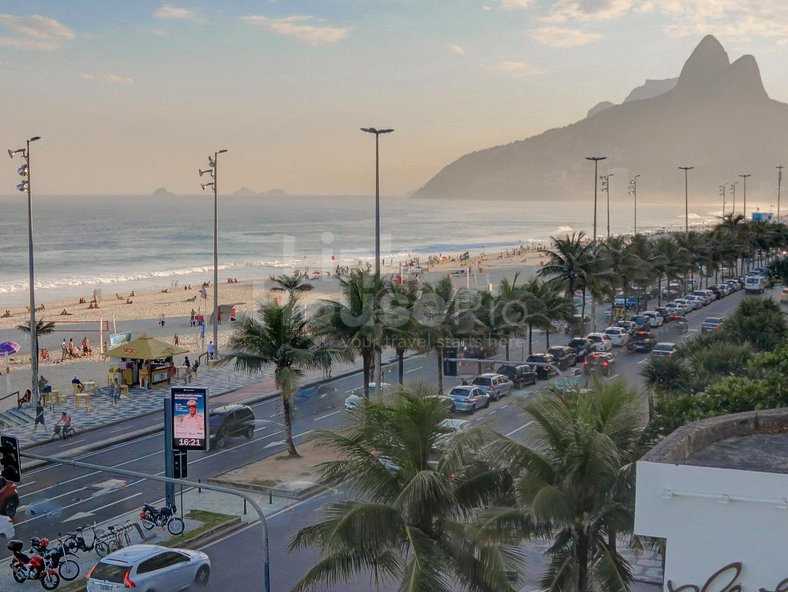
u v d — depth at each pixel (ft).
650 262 323.57
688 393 124.26
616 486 61.46
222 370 221.05
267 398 184.44
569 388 73.10
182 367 221.87
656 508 44.24
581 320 250.98
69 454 140.56
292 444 134.00
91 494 117.60
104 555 94.12
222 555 94.58
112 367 205.36
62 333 291.79
